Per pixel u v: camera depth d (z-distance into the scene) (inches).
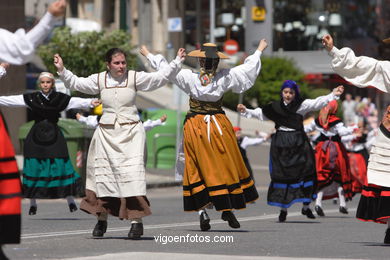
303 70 2736.2
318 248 622.8
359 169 1237.7
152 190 1381.6
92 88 667.4
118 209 666.8
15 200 438.9
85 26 2311.8
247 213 978.7
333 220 900.0
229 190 727.1
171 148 1715.1
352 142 1245.1
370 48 2679.6
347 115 2524.6
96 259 531.8
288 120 872.3
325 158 1002.1
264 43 748.0
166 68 667.4
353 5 2748.5
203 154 724.0
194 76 726.5
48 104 872.3
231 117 2487.7
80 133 1187.3
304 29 2812.5
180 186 1450.5
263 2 2736.2
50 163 886.4
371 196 649.0
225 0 2997.0
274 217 923.4
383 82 616.4
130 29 3307.1
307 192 870.4
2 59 413.7
